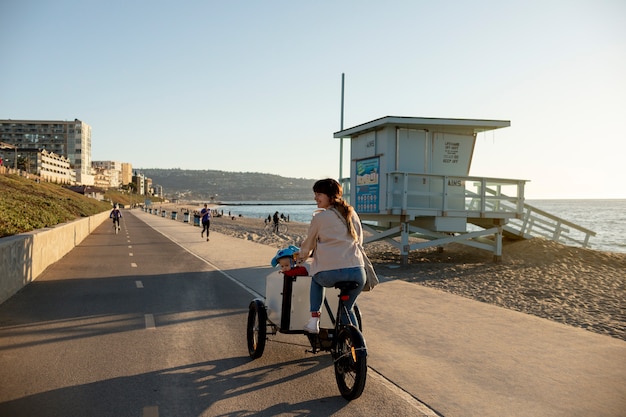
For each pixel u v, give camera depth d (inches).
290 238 1278.3
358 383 165.9
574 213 5147.6
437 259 735.1
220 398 176.6
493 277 554.6
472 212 652.7
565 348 241.8
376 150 679.7
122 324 288.4
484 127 665.0
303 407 169.3
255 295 389.1
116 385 188.4
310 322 190.5
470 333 270.5
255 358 222.4
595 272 595.8
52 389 183.3
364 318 307.4
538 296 438.9
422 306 344.5
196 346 243.6
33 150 6456.7
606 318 346.9
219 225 2222.0
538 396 179.8
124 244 942.4
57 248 644.7
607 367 212.5
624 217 4033.0
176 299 370.3
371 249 901.2
